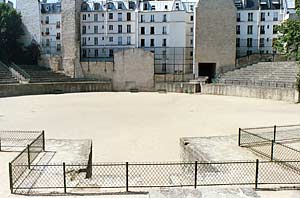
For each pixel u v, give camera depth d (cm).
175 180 1287
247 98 5450
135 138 2473
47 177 1299
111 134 2612
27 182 1245
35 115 3588
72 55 8006
